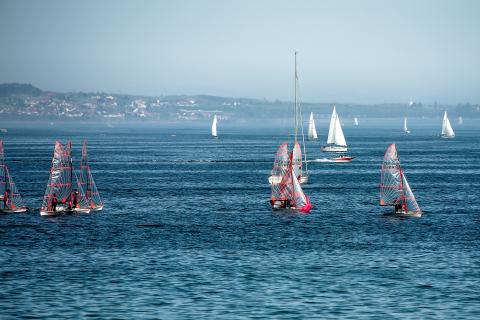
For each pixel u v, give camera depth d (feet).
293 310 570.46
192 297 603.67
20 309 571.28
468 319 551.59
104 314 559.38
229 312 564.71
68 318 549.95
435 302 592.60
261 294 613.52
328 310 570.87
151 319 548.31
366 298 602.85
